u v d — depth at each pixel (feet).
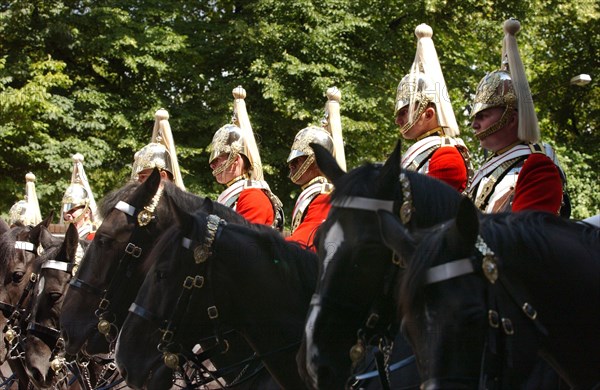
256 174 41.50
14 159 104.78
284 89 98.89
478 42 109.40
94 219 55.98
